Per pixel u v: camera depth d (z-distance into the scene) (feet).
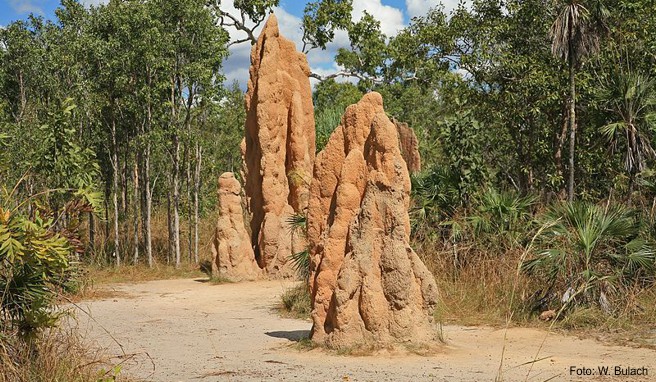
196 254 101.24
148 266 97.40
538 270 49.47
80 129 97.09
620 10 80.94
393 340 35.29
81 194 29.66
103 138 102.37
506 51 86.33
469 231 58.80
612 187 77.97
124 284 79.87
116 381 28.35
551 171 85.30
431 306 36.86
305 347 36.99
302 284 57.72
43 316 26.40
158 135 93.04
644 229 51.37
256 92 83.25
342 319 35.60
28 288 26.73
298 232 76.74
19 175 76.28
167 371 31.68
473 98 88.99
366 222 36.04
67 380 25.88
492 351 36.76
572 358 34.99
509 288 50.08
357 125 39.73
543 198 85.56
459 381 28.94
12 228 25.70
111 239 112.57
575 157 82.43
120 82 92.79
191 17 96.68
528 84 81.87
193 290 71.67
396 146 36.88
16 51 104.53
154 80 96.12
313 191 40.37
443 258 57.93
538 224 54.34
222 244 78.54
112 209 116.67
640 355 35.96
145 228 106.63
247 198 84.74
